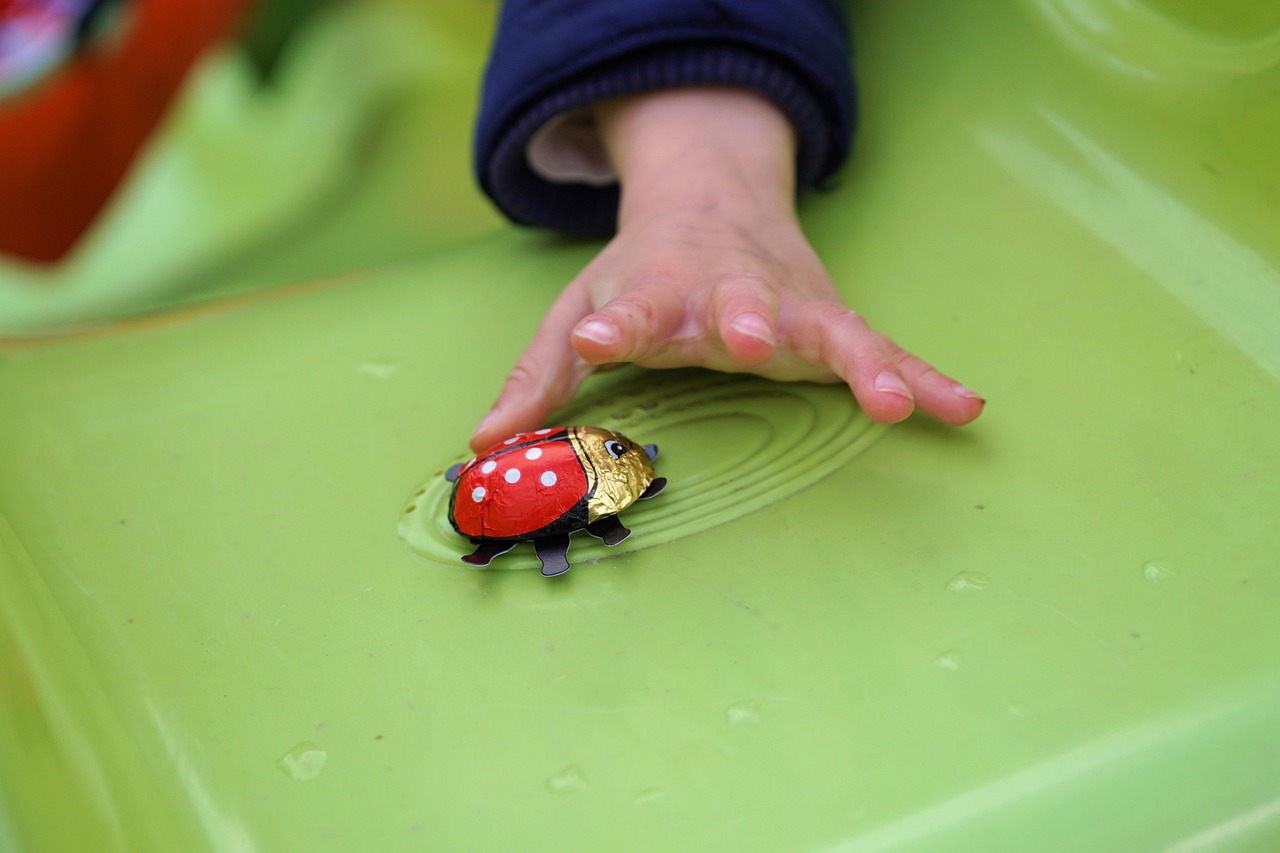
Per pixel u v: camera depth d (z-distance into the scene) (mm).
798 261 446
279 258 668
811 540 402
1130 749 365
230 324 485
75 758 369
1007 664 378
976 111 502
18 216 640
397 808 368
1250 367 429
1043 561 395
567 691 381
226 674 390
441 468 431
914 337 448
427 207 685
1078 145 483
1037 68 497
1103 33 486
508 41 489
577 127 508
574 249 504
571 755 372
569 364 435
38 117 630
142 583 410
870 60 525
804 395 434
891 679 378
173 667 392
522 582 401
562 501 395
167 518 426
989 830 358
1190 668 375
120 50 649
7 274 709
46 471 440
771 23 468
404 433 443
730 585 396
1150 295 449
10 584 400
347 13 810
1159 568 392
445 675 386
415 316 481
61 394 464
